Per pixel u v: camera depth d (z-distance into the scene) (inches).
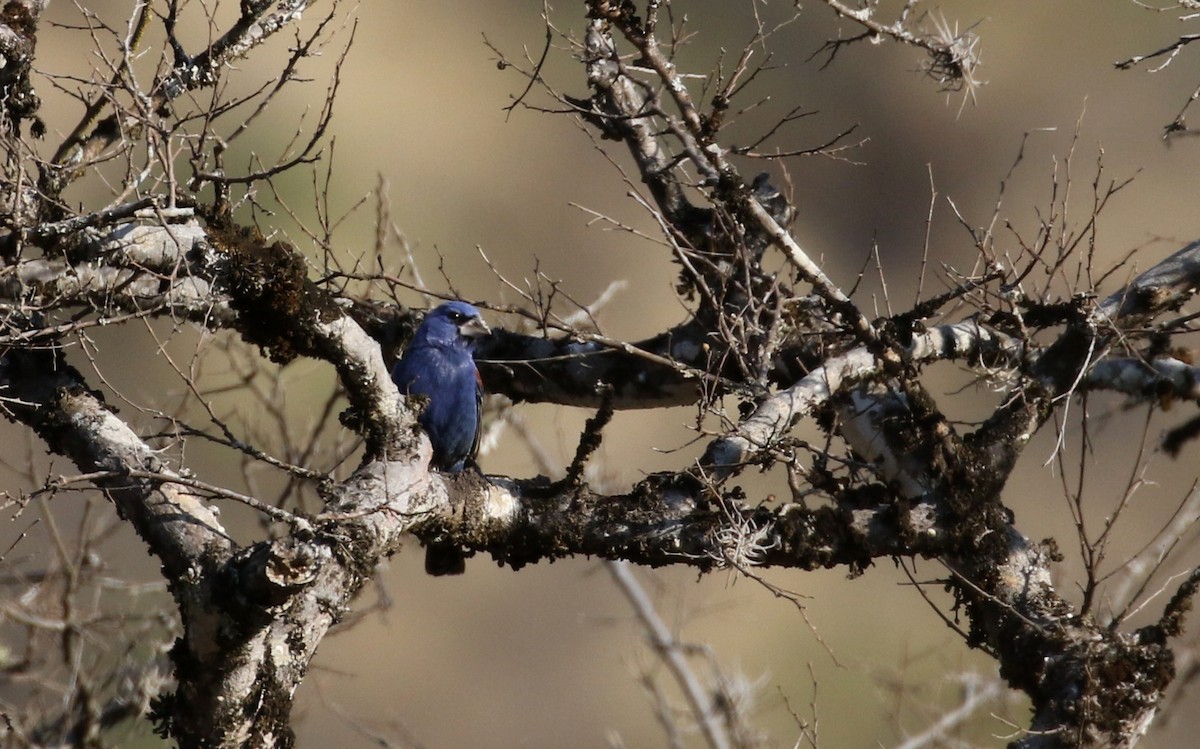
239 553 324.2
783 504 394.9
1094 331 419.5
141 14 416.5
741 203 381.4
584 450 388.5
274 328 352.8
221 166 389.7
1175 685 509.7
